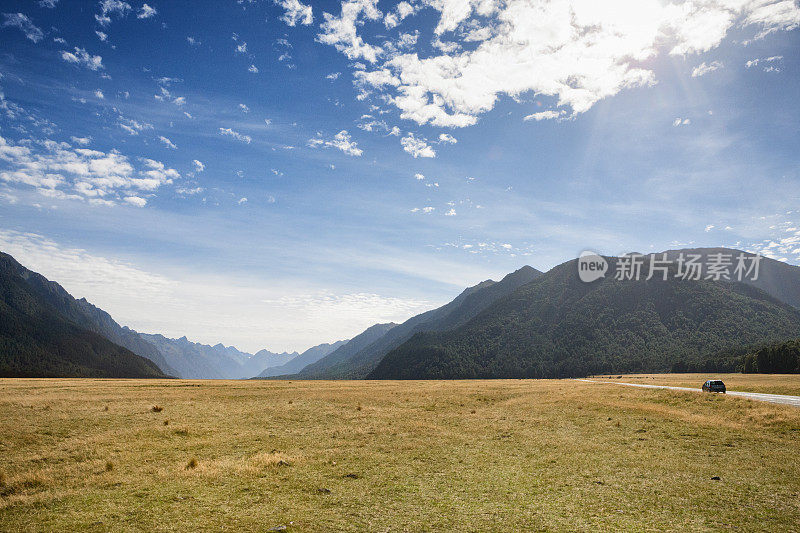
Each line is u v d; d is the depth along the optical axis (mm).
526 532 14320
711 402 43969
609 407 45594
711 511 16531
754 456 25297
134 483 19547
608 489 19453
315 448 27891
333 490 18875
